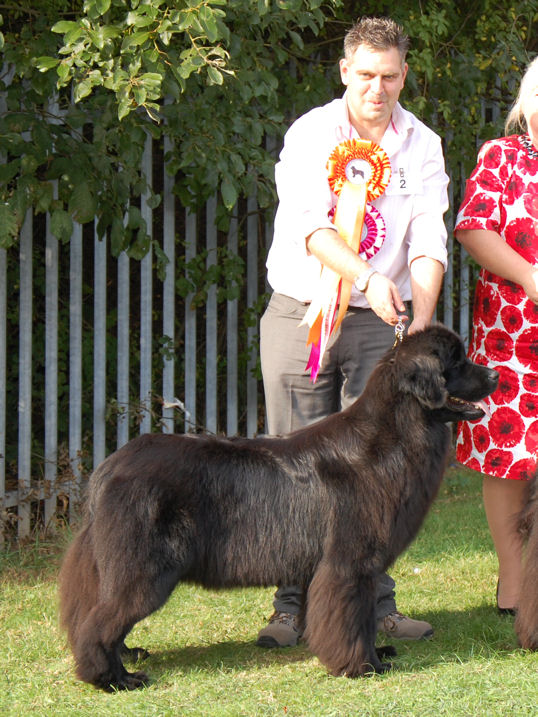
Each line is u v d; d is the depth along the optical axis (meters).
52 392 7.03
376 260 4.70
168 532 4.01
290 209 4.60
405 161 4.69
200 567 4.12
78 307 7.09
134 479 4.04
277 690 4.02
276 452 4.25
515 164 5.04
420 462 4.17
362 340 4.71
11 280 7.69
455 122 8.72
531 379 5.05
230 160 6.81
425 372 4.04
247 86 6.75
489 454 5.13
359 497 4.14
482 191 5.07
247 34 6.95
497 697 3.74
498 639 4.68
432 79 8.21
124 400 7.40
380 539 4.14
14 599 5.57
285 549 4.16
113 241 6.38
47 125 6.31
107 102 6.37
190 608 5.33
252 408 8.12
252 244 8.03
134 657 4.50
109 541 3.99
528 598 4.43
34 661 4.50
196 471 4.10
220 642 4.81
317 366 4.47
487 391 4.17
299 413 4.87
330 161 4.55
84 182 6.13
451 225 9.08
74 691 4.07
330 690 3.97
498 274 4.98
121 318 7.33
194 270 7.63
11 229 5.97
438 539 6.76
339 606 4.12
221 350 8.70
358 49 4.46
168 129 6.83
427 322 4.40
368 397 4.26
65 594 4.16
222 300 7.76
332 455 4.21
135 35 5.56
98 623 3.98
